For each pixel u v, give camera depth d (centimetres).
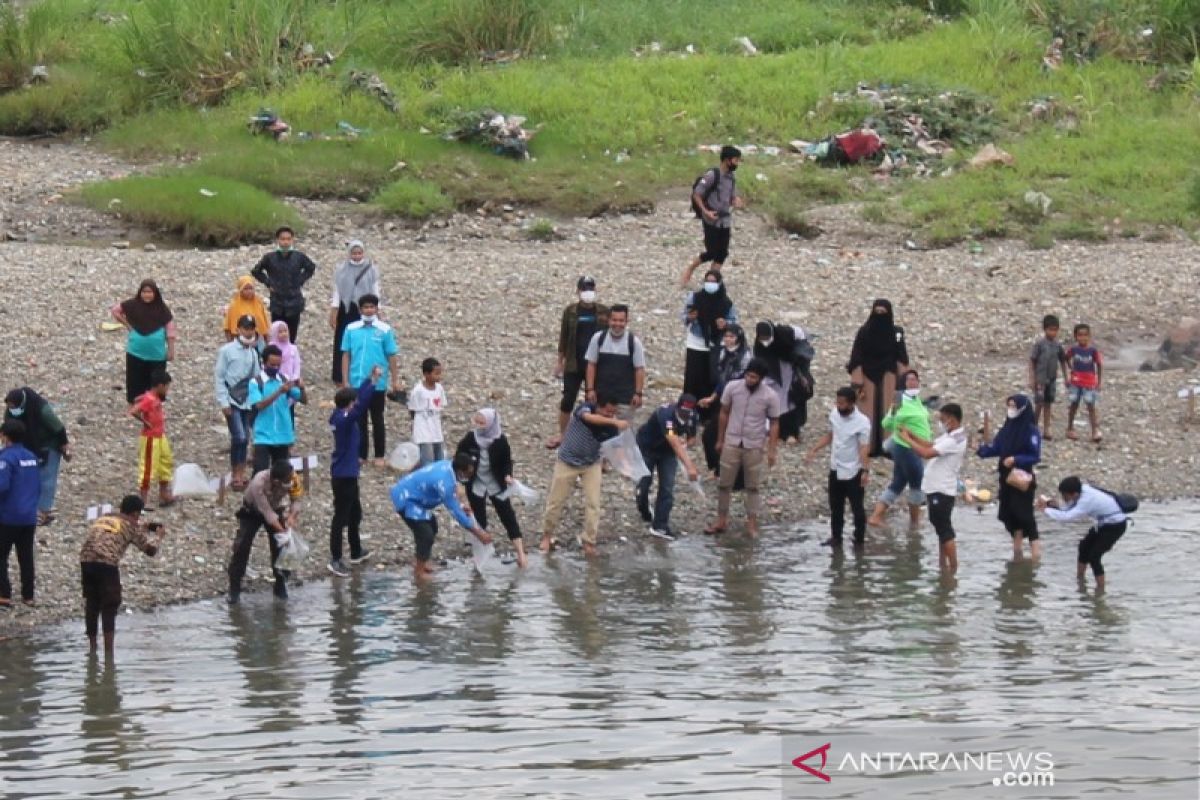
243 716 3231
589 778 2894
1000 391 5672
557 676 3472
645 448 4584
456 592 4103
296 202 7738
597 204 7769
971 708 3259
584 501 4534
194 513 4462
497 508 4312
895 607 3978
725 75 9088
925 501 4700
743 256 7162
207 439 4950
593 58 9531
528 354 5806
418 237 7419
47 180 7888
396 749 3044
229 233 7250
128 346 4919
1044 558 4409
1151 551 4441
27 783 2881
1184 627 3803
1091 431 5375
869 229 7531
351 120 8556
